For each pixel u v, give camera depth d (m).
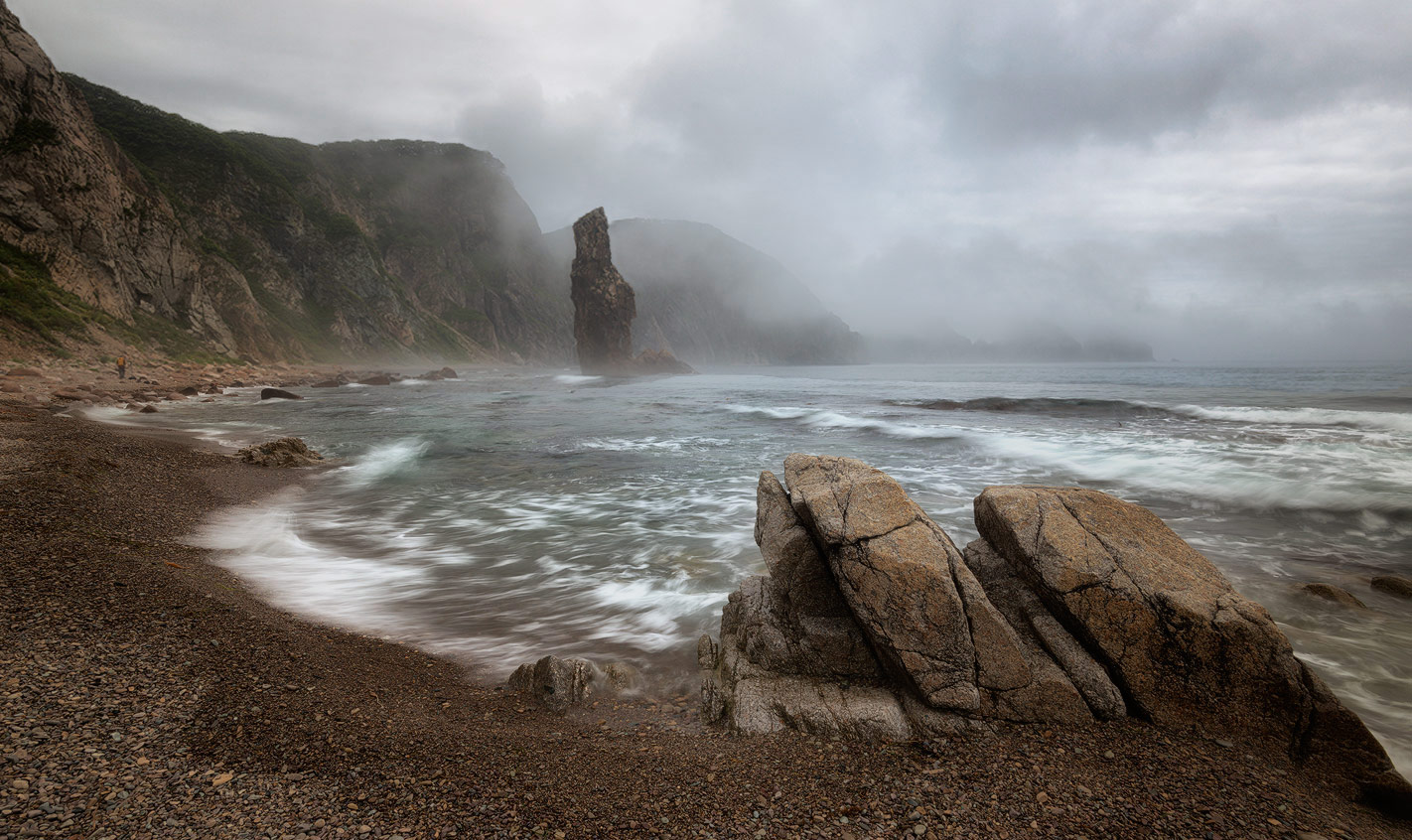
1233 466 13.25
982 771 3.66
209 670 4.29
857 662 4.71
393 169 172.00
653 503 11.49
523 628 6.11
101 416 21.77
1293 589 6.93
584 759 3.78
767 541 5.21
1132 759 3.78
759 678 4.68
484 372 96.25
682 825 3.14
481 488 12.87
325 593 6.88
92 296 48.97
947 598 4.28
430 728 3.98
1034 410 27.58
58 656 4.20
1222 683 4.09
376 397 39.16
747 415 28.11
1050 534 4.77
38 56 51.44
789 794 3.44
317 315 99.31
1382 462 13.42
